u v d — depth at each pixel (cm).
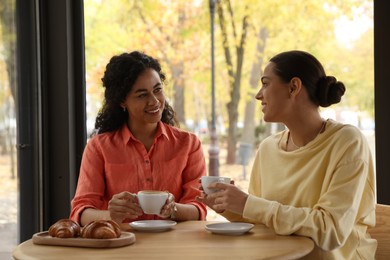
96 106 306
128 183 232
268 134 374
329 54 309
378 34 262
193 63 373
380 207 211
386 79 261
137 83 230
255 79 370
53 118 291
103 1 319
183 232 194
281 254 160
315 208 186
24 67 285
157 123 241
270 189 209
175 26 365
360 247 198
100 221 177
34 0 286
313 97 201
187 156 238
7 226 271
